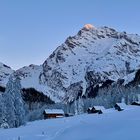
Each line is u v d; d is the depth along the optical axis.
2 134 70.94
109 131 45.88
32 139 54.12
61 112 177.12
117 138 39.34
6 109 100.38
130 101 197.50
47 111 176.12
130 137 38.00
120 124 51.25
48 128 75.81
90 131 49.97
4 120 99.06
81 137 46.06
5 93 102.06
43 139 52.47
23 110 103.94
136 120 53.31
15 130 82.12
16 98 103.06
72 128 58.31
